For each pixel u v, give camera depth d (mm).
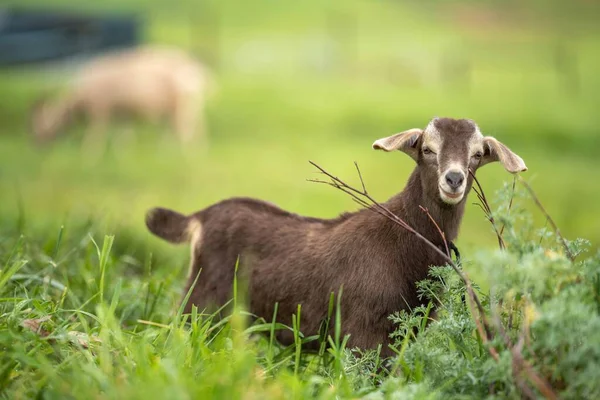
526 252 9125
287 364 10828
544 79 69125
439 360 9148
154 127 53062
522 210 9930
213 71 67125
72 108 49875
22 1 81688
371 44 77812
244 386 8703
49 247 13867
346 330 11227
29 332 9477
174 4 89438
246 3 91812
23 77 60906
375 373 10227
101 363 8906
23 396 8523
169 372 8336
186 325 11969
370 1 99000
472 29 90375
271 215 12516
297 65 69562
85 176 42906
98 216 18781
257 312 12172
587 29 93500
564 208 37156
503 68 72875
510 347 8586
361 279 11141
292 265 11812
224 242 12391
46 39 62625
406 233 11133
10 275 10609
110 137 50750
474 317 9258
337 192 38031
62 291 12156
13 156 47188
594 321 8133
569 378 8320
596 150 51406
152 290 13078
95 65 51406
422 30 87188
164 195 38344
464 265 10820
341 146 49062
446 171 10523
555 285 8852
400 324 11008
